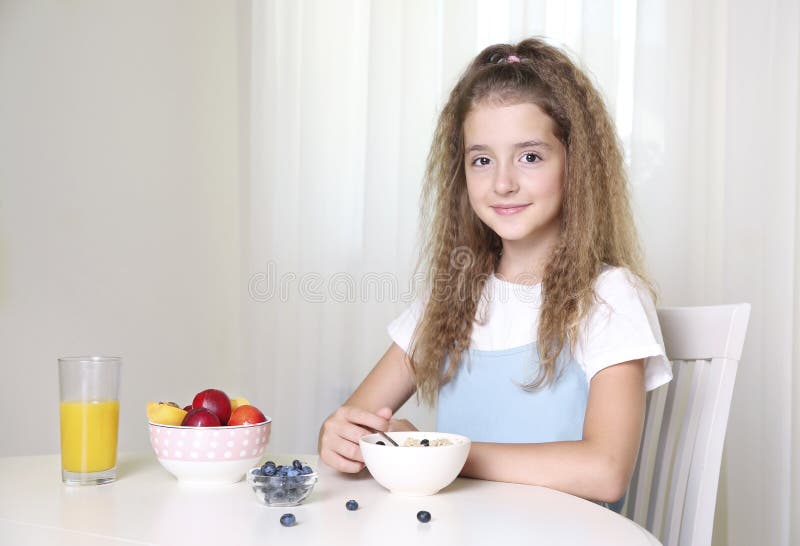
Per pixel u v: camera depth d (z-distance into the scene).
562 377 1.18
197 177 2.44
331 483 0.94
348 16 2.38
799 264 1.84
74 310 2.10
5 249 1.95
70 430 0.92
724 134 1.94
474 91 1.24
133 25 2.26
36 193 2.02
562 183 1.24
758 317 1.85
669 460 1.16
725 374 1.08
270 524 0.75
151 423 0.93
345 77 2.38
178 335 2.37
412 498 0.86
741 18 1.88
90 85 2.15
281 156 2.42
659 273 1.97
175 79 2.38
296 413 2.37
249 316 2.47
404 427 1.18
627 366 1.09
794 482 1.83
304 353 2.37
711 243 1.95
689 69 1.96
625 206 1.35
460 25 2.17
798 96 1.84
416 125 2.23
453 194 1.36
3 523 0.75
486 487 0.92
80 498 0.85
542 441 1.17
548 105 1.21
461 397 1.27
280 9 2.42
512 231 1.22
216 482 0.92
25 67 2.00
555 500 0.86
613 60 2.01
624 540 0.70
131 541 0.69
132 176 2.25
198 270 2.43
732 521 1.86
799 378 1.85
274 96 2.42
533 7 2.06
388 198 2.28
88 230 2.13
